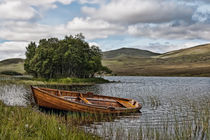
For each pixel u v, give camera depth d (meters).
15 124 11.04
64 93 22.56
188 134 12.72
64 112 18.50
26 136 9.14
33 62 83.31
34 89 19.12
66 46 86.69
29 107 18.92
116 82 84.00
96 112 18.00
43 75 84.88
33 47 96.25
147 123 15.82
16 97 28.59
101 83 74.88
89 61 88.75
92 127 14.16
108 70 107.75
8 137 8.23
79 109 17.97
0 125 10.20
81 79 78.12
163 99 30.11
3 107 16.05
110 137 11.83
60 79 74.94
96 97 23.73
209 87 54.44
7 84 48.03
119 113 18.84
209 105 24.03
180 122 16.20
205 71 187.75
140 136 12.20
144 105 24.62
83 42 96.19
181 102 27.02
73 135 9.80
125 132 13.05
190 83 76.94
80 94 23.11
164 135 12.55
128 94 36.91
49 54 82.44
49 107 18.98
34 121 11.49
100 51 100.56
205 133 13.04
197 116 17.61
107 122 15.85
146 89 47.75
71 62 85.81
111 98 24.12
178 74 188.00
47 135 9.13
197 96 33.59
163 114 19.34
